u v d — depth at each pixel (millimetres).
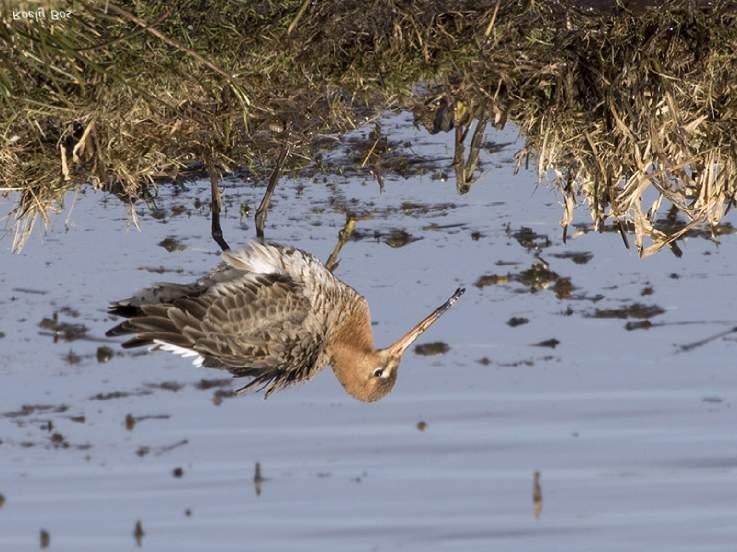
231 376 13266
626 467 11453
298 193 17047
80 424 12117
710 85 12219
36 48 11422
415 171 17625
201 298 12078
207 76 12039
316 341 12617
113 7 11102
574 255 15453
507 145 18266
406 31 12234
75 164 12281
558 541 10336
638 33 12211
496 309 14258
